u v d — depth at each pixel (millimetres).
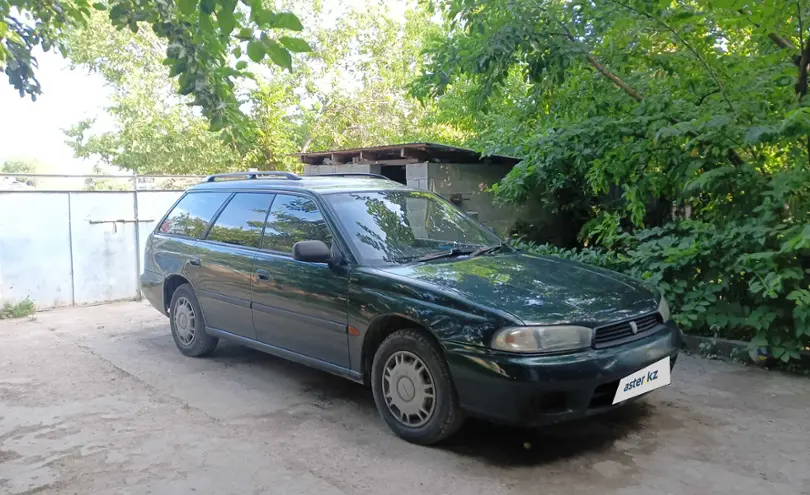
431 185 9367
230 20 3016
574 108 7734
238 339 5594
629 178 7016
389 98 20922
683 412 4477
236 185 6055
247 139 4109
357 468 3746
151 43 18562
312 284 4684
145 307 9703
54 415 4812
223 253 5664
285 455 3961
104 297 10180
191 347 6289
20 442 4305
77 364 6281
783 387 4969
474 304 3742
